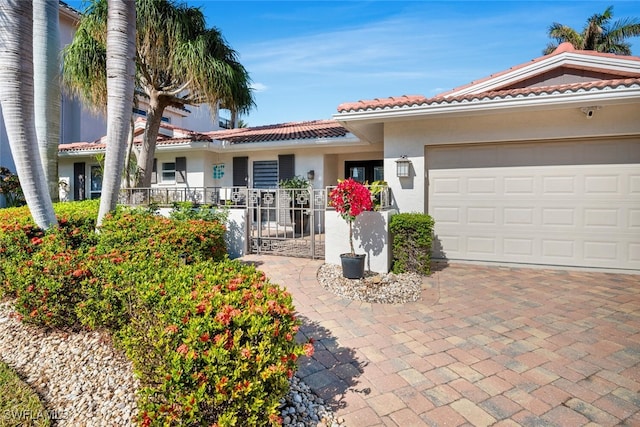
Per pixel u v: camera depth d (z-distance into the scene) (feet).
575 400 9.98
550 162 24.34
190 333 7.32
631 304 17.67
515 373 11.36
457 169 26.27
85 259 13.89
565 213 24.18
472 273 23.41
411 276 21.88
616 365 11.86
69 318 13.73
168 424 7.12
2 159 47.19
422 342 13.52
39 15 30.60
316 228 38.93
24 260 15.44
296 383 10.65
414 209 26.43
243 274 11.05
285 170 41.50
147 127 35.50
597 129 22.59
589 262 23.85
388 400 9.95
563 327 14.93
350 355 12.49
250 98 35.83
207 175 43.45
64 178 51.49
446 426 8.91
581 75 25.45
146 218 21.74
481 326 15.02
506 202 25.31
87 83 30.86
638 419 9.18
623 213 23.06
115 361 11.86
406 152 26.50
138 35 29.37
